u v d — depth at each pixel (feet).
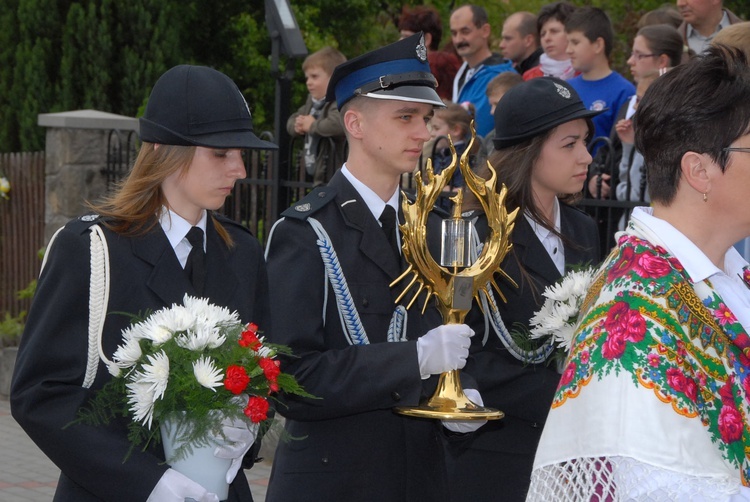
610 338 6.08
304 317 9.96
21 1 39.68
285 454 10.41
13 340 28.53
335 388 9.70
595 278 6.82
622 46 36.47
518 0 43.96
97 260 8.58
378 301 10.29
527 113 11.70
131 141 28.53
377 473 10.12
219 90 9.03
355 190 10.56
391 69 10.34
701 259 6.27
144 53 40.55
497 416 9.63
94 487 8.29
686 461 5.75
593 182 17.37
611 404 5.94
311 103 23.71
